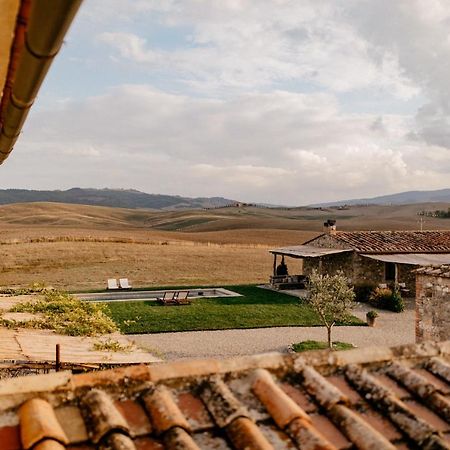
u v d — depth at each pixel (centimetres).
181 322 2683
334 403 300
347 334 2520
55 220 14475
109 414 258
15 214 15288
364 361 356
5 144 514
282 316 2872
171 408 273
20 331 1025
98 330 1124
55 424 249
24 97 357
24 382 270
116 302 3278
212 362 314
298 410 284
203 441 263
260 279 4919
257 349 2202
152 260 6009
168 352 2125
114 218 16725
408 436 289
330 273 3866
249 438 259
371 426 294
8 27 271
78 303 1302
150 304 3203
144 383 290
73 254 6166
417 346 379
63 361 818
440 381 354
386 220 15775
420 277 1862
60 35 236
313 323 2725
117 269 5403
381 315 3053
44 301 1299
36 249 6431
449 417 311
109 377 287
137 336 2405
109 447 241
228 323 2684
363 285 3622
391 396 314
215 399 287
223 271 5438
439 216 17262
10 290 1545
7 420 253
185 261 6009
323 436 273
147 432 262
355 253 3594
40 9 211
